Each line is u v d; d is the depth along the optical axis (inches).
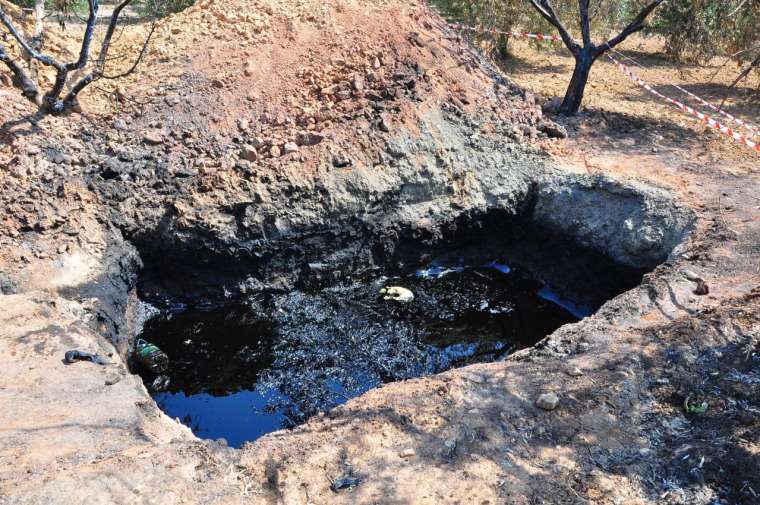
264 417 246.2
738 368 194.9
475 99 368.5
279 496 158.4
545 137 373.7
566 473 163.8
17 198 271.0
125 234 286.7
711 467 161.9
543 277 335.6
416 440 175.2
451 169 333.7
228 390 260.5
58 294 250.7
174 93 333.1
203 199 295.3
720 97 466.0
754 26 477.7
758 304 221.9
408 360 276.1
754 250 263.4
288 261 308.3
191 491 156.9
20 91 318.0
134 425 178.9
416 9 402.3
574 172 336.2
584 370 199.2
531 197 339.9
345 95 337.4
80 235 271.0
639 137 385.7
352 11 382.3
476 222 337.4
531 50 557.3
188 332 288.7
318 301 308.5
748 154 364.2
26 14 367.2
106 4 545.0
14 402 180.5
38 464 159.3
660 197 306.5
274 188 303.9
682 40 528.4
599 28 557.3
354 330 292.7
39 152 288.2
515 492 158.2
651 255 296.2
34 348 204.5
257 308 300.8
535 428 177.9
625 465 166.2
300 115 330.0
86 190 287.1
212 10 382.9
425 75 359.3
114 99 331.6
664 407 185.2
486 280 338.3
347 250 317.4
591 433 175.9
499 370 204.8
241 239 296.7
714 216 290.8
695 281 246.7
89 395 187.8
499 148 351.3
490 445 172.6
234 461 169.2
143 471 159.6
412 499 156.3
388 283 327.0
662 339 208.1
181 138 315.9
